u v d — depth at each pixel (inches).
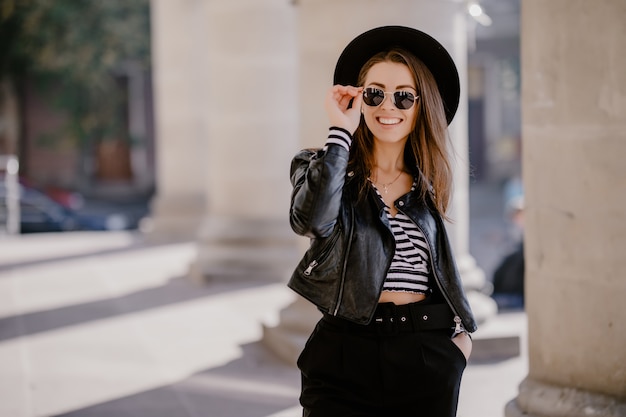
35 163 1391.5
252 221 505.7
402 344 147.5
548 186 211.8
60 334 383.9
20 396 293.3
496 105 1517.0
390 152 156.1
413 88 154.6
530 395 217.3
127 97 1397.6
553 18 206.7
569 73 204.8
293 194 150.1
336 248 147.8
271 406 277.1
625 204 200.2
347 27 309.9
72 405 282.5
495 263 779.4
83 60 1243.2
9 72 1269.7
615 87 198.5
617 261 202.1
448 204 156.6
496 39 1346.0
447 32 312.2
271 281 496.4
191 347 356.2
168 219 700.0
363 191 150.9
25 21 1213.1
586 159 203.8
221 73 514.9
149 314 420.5
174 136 697.0
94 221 907.4
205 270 500.7
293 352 322.3
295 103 510.3
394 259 149.6
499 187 1466.5
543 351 217.5
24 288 499.2
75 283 510.9
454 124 326.0
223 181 514.9
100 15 1241.4
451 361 148.8
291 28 510.0
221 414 270.2
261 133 506.9
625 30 196.5
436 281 149.6
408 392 147.5
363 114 155.9
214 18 516.7
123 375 317.1
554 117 208.5
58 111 1364.4
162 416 269.6
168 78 694.5
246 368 321.7
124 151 1439.5
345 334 148.4
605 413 202.5
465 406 269.9
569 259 209.0
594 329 206.5
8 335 384.5
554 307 213.3
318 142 320.2
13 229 794.2
